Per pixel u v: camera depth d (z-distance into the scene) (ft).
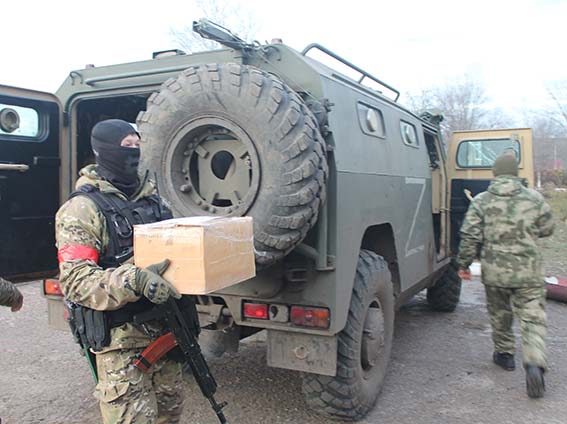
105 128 7.50
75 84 12.78
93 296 6.70
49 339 17.70
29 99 11.40
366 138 12.19
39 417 12.10
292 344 10.89
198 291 6.50
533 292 13.70
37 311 21.24
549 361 16.05
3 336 18.01
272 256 9.40
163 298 6.56
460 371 15.15
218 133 9.86
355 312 11.41
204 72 9.64
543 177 92.94
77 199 7.20
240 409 12.48
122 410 7.27
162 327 7.57
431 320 20.68
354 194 11.16
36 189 11.62
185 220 6.95
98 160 7.63
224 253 6.90
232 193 9.93
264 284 10.40
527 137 20.53
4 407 12.58
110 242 7.24
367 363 12.30
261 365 15.33
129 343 7.30
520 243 13.84
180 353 7.90
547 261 32.89
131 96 13.15
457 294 21.44
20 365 15.31
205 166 10.16
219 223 6.82
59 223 7.13
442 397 13.35
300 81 10.53
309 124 9.31
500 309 14.89
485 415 12.36
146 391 7.48
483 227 14.53
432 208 18.31
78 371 14.88
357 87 12.94
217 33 10.09
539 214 13.78
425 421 12.01
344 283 10.71
